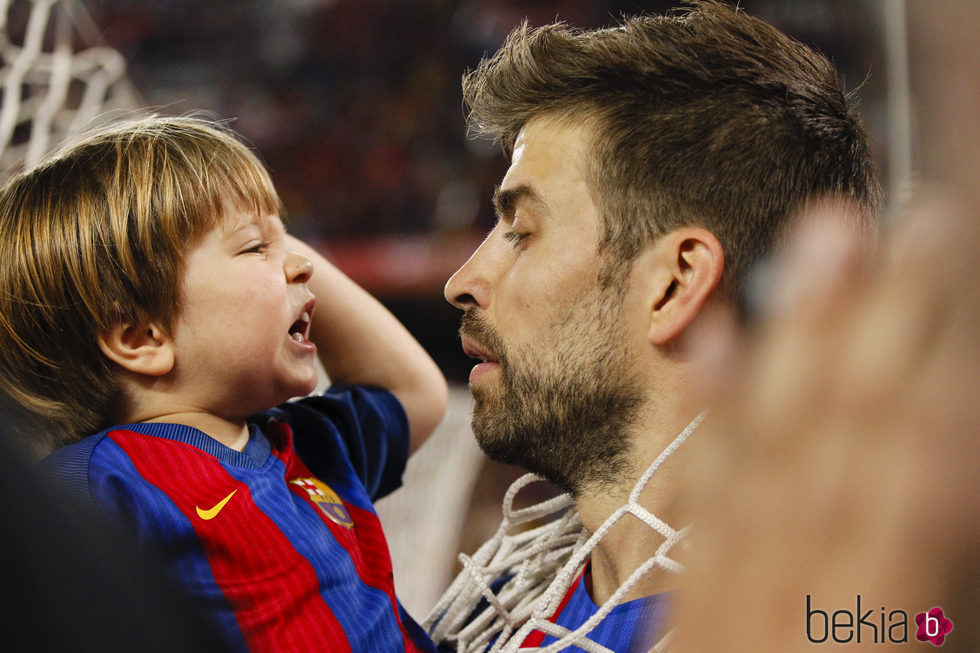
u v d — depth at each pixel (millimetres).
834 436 170
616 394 703
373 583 809
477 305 768
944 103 143
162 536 686
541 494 2900
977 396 161
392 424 997
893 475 166
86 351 777
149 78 5672
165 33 5750
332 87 5281
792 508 173
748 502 178
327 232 4805
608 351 702
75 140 896
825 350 173
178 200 783
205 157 817
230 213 811
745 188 675
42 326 774
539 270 721
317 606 717
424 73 5117
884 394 166
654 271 687
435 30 5168
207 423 812
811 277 178
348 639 714
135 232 769
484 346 759
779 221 670
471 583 864
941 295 161
